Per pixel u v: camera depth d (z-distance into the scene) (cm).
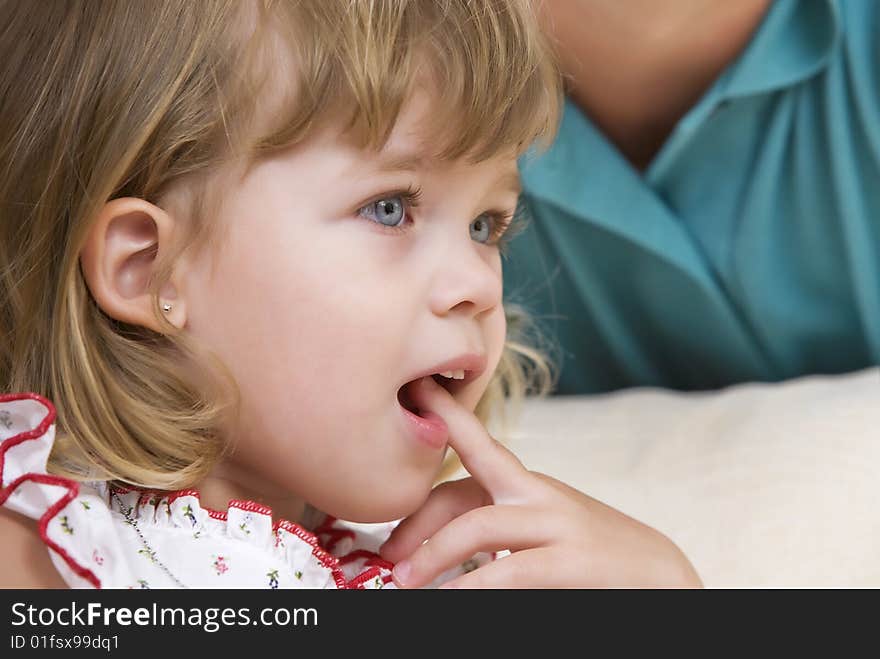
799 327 495
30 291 263
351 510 255
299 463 254
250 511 248
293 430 251
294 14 248
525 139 264
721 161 463
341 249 245
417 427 254
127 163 252
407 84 244
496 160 259
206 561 243
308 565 255
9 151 267
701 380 530
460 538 260
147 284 254
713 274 484
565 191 456
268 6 249
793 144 453
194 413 254
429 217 253
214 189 249
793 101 445
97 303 256
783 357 509
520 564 260
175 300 254
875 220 464
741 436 369
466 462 271
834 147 446
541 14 418
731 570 312
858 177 455
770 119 449
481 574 258
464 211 256
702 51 437
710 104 437
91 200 252
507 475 270
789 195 464
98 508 234
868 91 441
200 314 253
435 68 248
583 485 358
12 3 273
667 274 479
